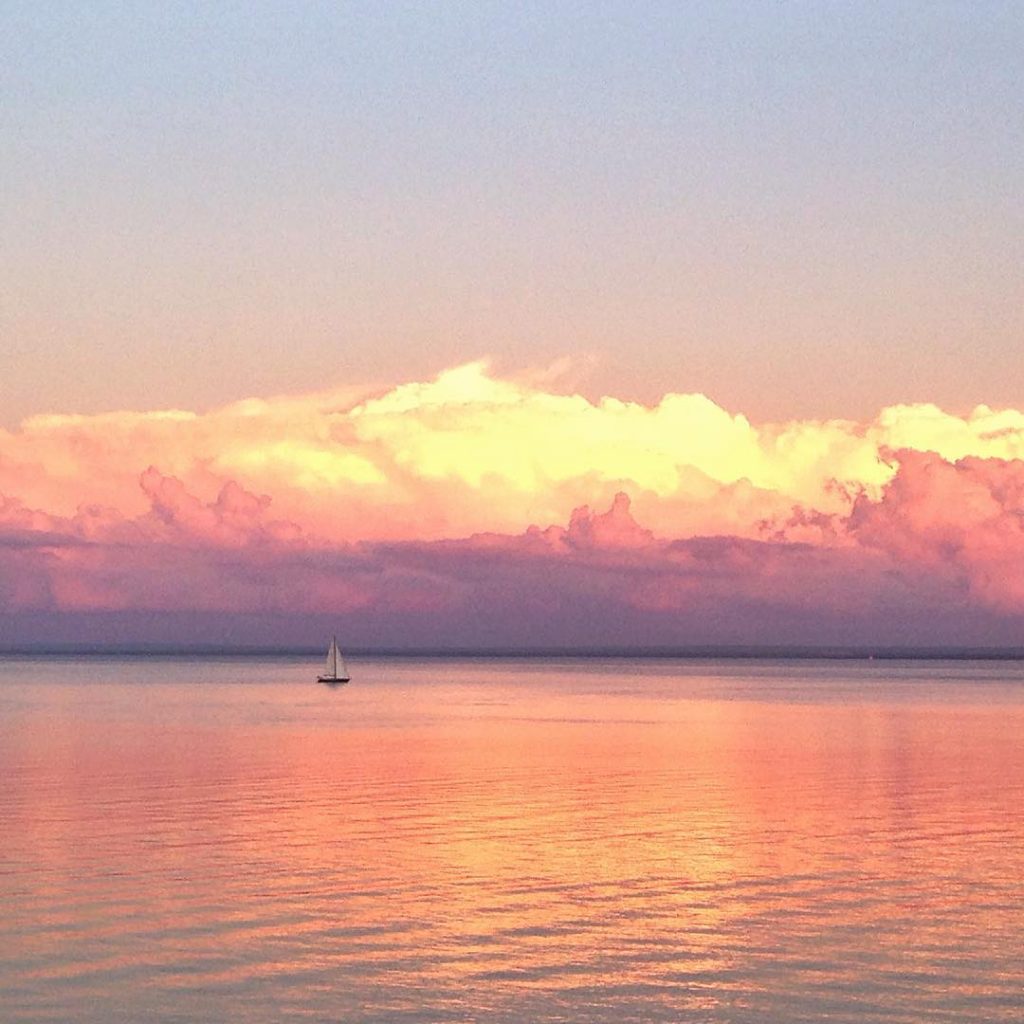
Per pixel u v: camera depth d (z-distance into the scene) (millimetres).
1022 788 71062
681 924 38000
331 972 33344
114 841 51281
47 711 150000
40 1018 30188
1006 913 39312
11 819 57438
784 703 181375
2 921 37875
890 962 34281
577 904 40312
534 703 181250
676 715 149500
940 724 131375
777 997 31594
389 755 91688
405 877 44125
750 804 63656
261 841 51375
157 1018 30203
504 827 55438
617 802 64438
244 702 177375
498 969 33656
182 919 38188
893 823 57094
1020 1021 30094
